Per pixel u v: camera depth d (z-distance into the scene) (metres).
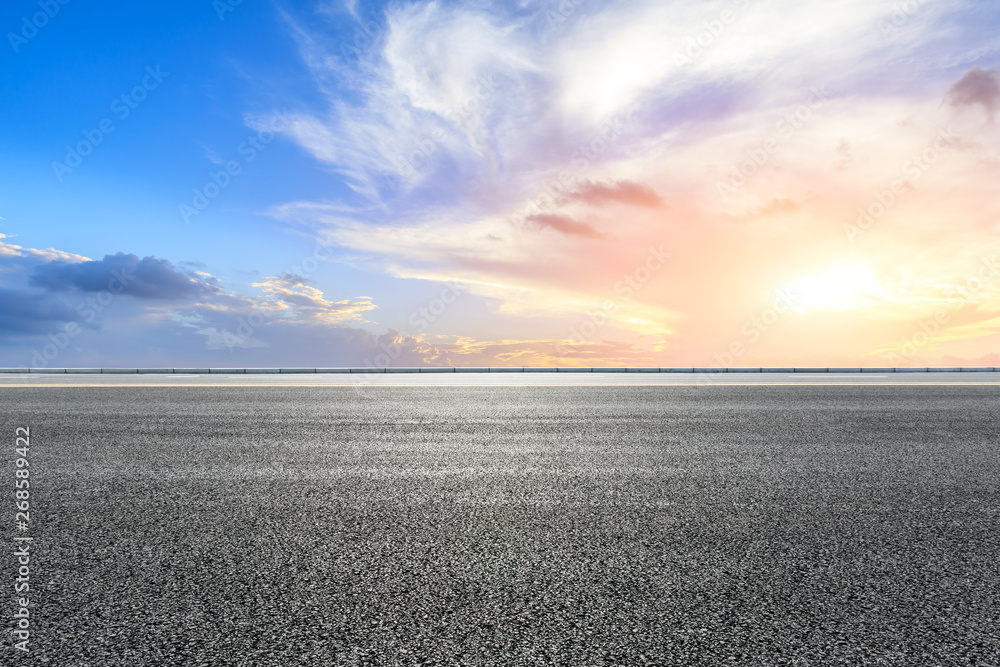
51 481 3.38
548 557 2.23
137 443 4.49
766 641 1.63
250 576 2.06
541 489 3.21
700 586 1.98
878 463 3.85
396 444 4.46
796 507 2.89
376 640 1.63
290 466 3.76
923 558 2.25
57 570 2.12
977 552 2.32
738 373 13.22
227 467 3.73
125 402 7.07
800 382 10.15
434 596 1.90
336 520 2.68
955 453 4.17
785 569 2.13
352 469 3.67
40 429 5.12
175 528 2.57
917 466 3.78
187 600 1.88
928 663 1.54
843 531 2.55
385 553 2.27
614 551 2.30
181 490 3.19
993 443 4.53
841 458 4.00
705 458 3.99
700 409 6.42
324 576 2.06
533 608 1.82
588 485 3.29
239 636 1.65
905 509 2.88
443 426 5.28
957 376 11.77
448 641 1.62
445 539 2.43
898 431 5.03
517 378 11.55
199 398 7.52
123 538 2.45
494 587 1.97
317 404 6.88
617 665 1.51
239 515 2.76
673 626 1.71
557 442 4.54
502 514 2.77
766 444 4.47
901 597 1.92
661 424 5.38
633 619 1.75
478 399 7.45
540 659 1.53
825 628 1.71
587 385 9.57
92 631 1.69
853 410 6.34
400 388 9.05
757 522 2.66
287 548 2.33
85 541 2.42
